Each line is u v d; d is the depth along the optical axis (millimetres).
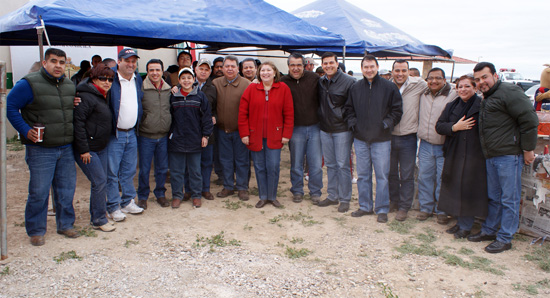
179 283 3109
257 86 4758
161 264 3422
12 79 9398
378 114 4297
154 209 4859
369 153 4566
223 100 5113
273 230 4273
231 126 5141
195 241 3932
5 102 3227
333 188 5090
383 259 3582
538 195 3861
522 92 3529
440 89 4250
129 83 4281
